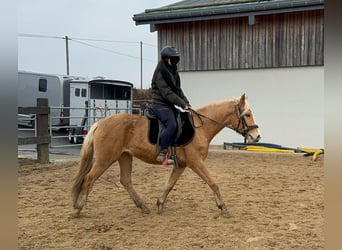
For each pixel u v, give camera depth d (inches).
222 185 313.7
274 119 516.7
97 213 238.2
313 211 235.6
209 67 547.8
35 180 339.9
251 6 476.7
